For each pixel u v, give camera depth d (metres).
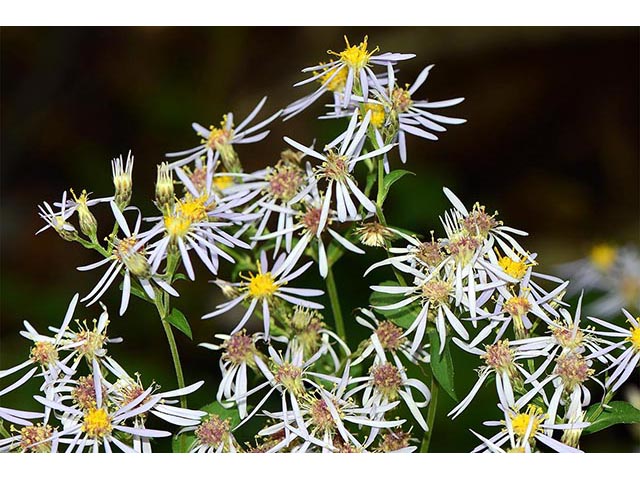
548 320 0.38
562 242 0.69
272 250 0.44
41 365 0.39
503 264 0.39
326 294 0.54
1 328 0.58
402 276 0.40
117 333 0.55
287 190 0.42
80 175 0.68
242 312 0.54
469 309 0.38
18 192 0.68
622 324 0.54
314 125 0.68
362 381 0.40
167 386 0.53
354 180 0.40
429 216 0.63
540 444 0.40
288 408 0.40
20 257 0.64
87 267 0.39
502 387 0.38
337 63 0.41
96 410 0.38
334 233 0.40
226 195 0.43
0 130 0.69
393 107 0.40
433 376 0.39
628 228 0.69
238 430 0.43
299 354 0.40
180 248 0.39
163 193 0.39
